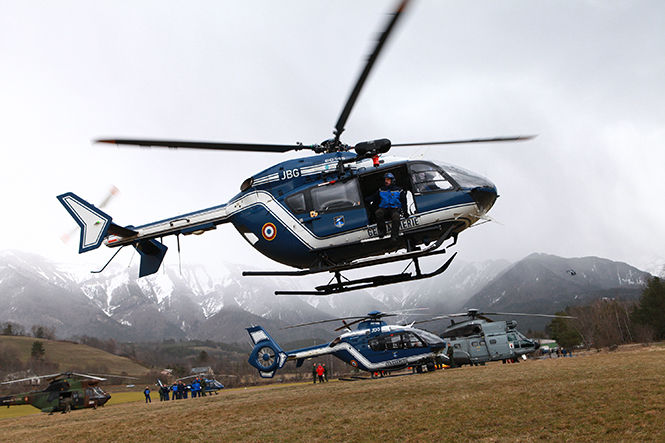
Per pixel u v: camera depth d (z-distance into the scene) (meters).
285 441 9.82
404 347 28.62
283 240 12.41
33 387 94.06
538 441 7.56
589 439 7.36
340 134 11.46
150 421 16.77
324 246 12.12
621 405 9.63
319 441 9.41
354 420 11.40
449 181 11.91
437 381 20.33
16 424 23.39
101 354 177.25
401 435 9.12
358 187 12.09
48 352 162.88
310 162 12.56
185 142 10.74
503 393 13.33
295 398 19.88
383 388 19.44
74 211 14.73
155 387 102.00
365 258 11.73
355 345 29.12
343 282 12.74
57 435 15.71
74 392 32.75
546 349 56.56
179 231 14.28
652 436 7.11
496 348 35.69
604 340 87.00
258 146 11.72
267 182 12.67
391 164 12.06
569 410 9.73
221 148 11.29
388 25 6.92
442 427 9.41
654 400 9.77
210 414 16.75
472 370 27.14
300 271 12.47
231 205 13.30
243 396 28.03
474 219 12.23
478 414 10.38
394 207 11.62
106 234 14.38
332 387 25.48
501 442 7.72
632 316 85.38
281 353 31.41
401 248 12.41
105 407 34.12
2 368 133.25
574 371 18.55
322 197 12.20
